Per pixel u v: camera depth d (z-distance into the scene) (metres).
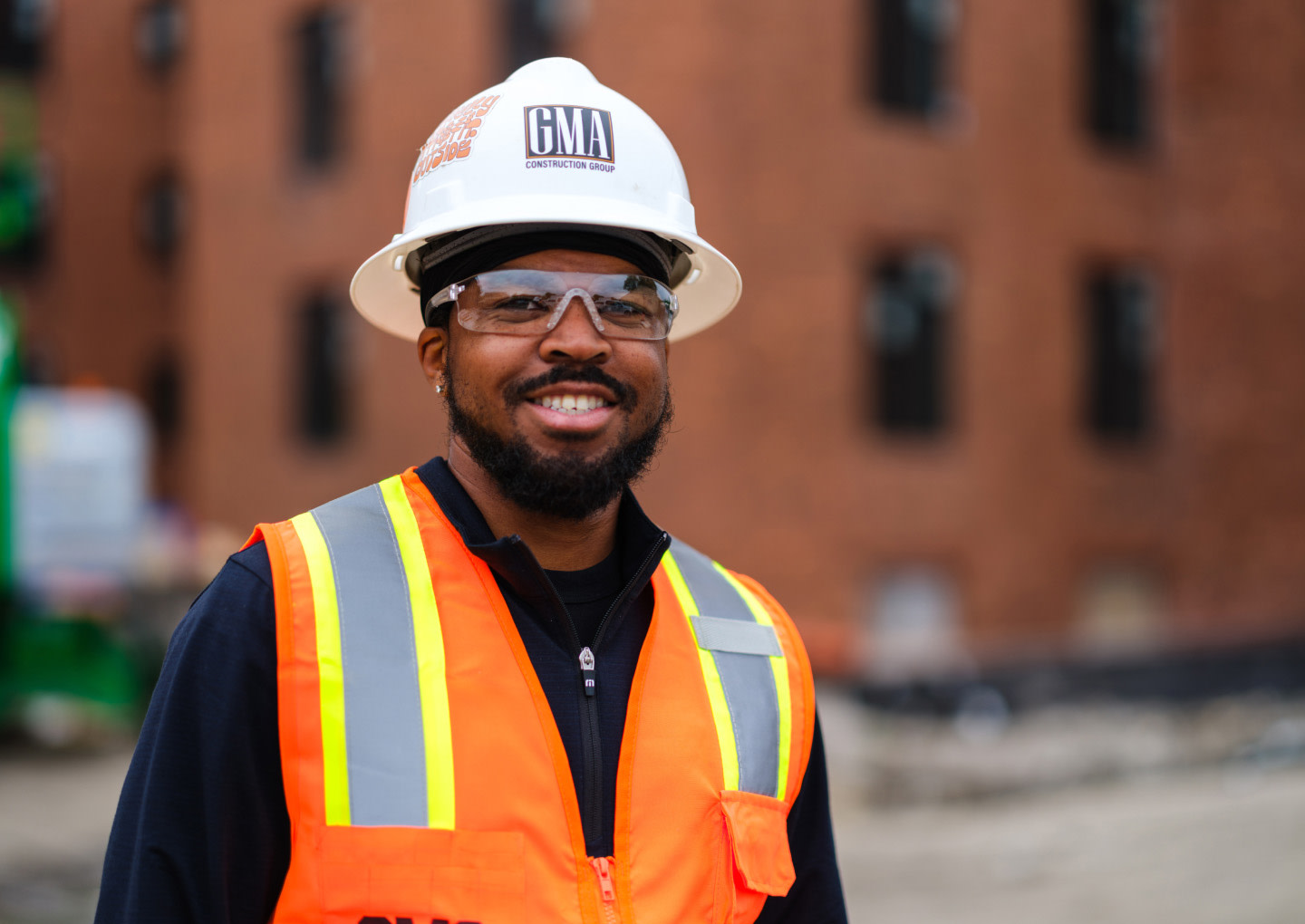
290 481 13.60
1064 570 11.99
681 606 1.66
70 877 6.14
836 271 10.59
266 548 1.45
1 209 17.83
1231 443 13.16
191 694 1.35
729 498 10.13
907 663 10.17
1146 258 12.67
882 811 7.77
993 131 11.59
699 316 1.99
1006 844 6.98
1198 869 6.36
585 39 10.73
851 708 9.70
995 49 11.64
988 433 11.55
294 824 1.35
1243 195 13.23
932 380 11.48
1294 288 13.45
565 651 1.52
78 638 9.26
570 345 1.49
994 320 11.59
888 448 10.94
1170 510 12.80
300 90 13.62
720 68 9.99
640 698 1.53
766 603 1.78
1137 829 7.25
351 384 13.19
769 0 10.23
